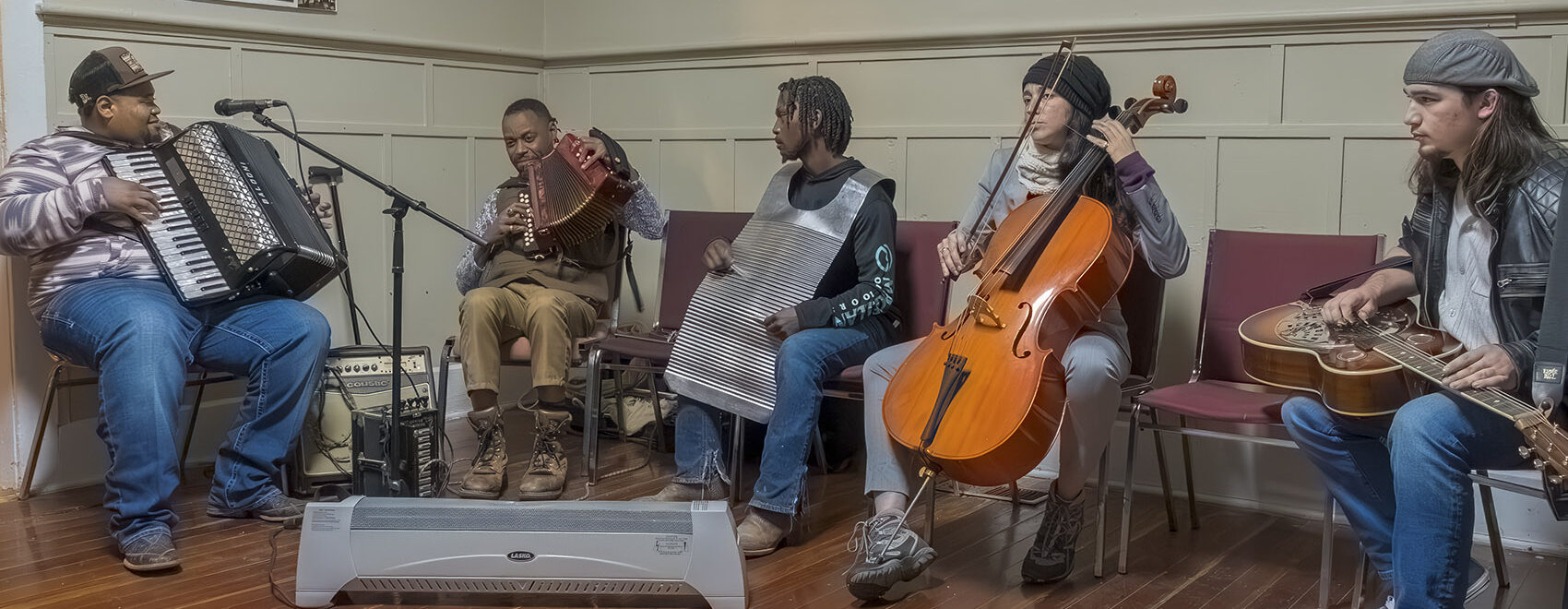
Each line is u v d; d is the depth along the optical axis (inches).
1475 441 76.8
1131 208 99.7
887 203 112.2
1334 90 114.9
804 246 112.2
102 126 114.4
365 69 149.6
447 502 93.6
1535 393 72.8
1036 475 132.6
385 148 152.3
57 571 101.0
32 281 112.6
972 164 134.8
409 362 129.0
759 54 149.8
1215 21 118.9
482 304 123.6
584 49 165.6
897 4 138.9
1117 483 130.0
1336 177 115.1
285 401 116.3
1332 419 87.5
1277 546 109.8
